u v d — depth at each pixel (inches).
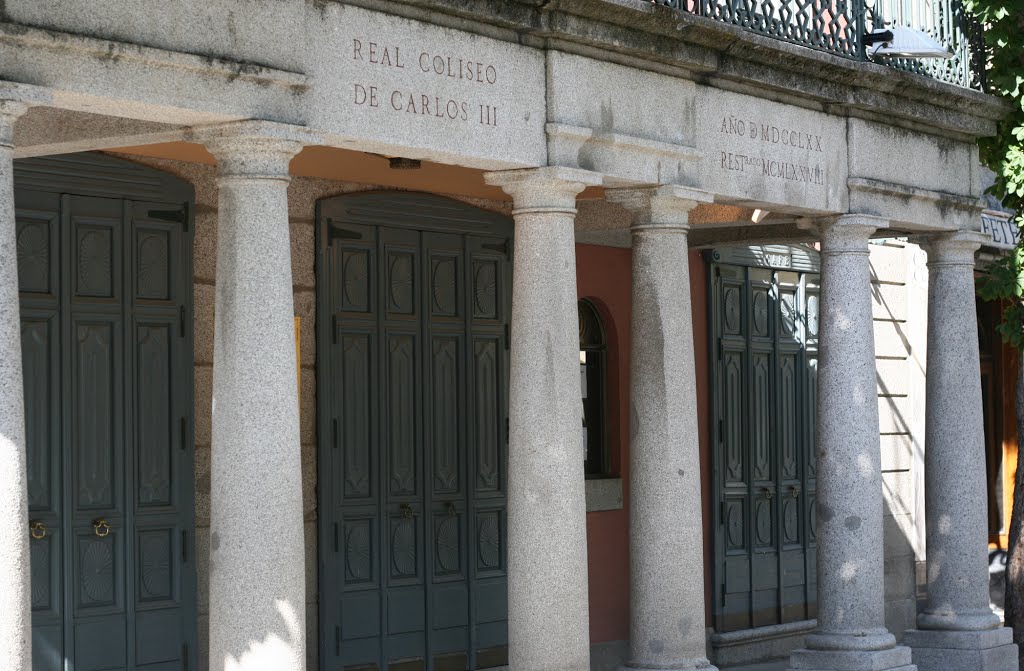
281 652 341.4
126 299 434.6
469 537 530.3
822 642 513.7
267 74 338.0
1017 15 568.7
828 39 507.8
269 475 340.5
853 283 522.9
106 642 425.4
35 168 416.2
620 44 424.5
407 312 515.2
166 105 321.4
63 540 417.1
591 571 585.6
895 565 722.2
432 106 380.5
